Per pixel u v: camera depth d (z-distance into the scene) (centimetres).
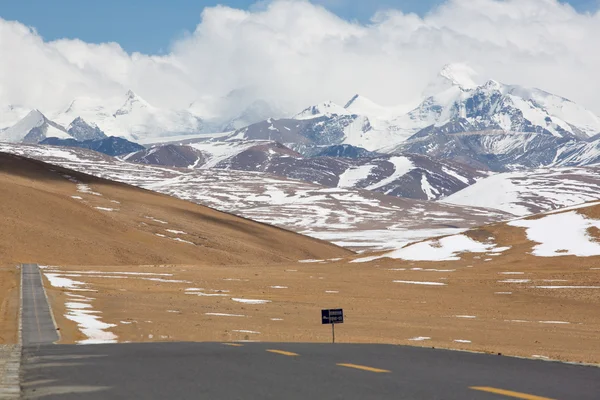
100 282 10156
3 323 4888
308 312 7588
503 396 1906
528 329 6788
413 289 11456
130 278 11312
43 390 2023
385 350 3025
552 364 2616
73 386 2080
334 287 11494
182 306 7338
